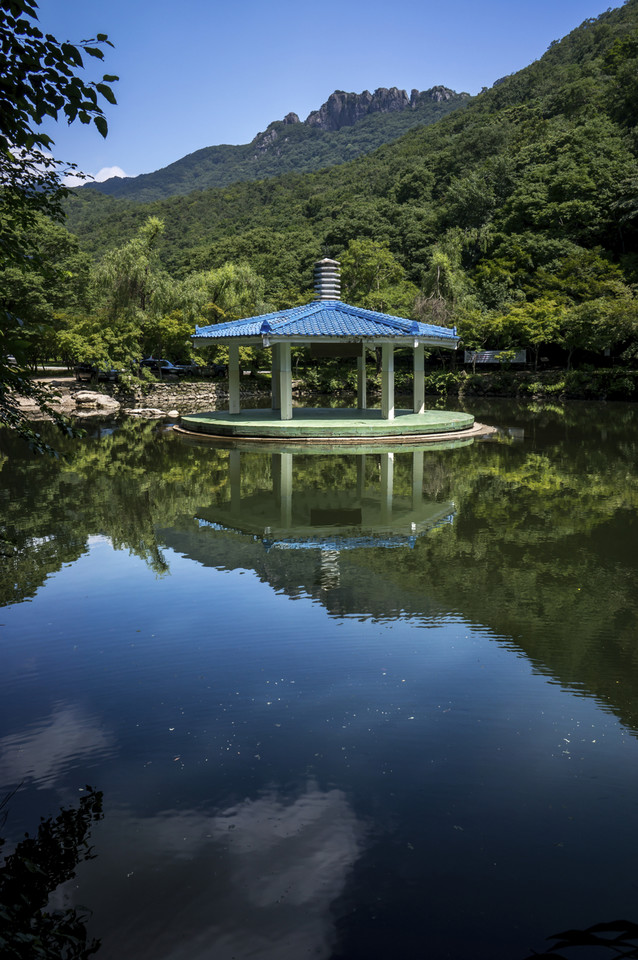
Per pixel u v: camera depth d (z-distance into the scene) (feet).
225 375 170.71
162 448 70.85
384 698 17.29
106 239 402.52
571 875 11.00
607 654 19.80
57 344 136.26
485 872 11.08
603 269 152.15
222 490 47.06
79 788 13.55
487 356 157.58
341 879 10.96
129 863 11.37
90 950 9.51
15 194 15.29
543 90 333.01
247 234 282.56
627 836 11.98
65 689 17.97
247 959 9.38
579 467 56.39
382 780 13.73
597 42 359.46
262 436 74.23
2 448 71.46
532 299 171.53
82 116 11.44
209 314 163.02
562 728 15.79
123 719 16.33
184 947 9.61
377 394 155.84
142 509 40.63
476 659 19.58
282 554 30.78
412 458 62.23
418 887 10.78
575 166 192.24
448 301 163.73
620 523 36.29
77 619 23.06
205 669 19.13
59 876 11.04
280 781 13.69
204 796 13.25
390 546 31.91
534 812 12.67
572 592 25.17
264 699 17.29
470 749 14.89
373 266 174.81
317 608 23.82
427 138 393.09
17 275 130.62
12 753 14.85
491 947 9.53
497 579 26.86
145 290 150.51
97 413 118.21
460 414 89.61
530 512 39.50
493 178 233.14
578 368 147.64
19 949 9.26
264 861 11.41
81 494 45.21
